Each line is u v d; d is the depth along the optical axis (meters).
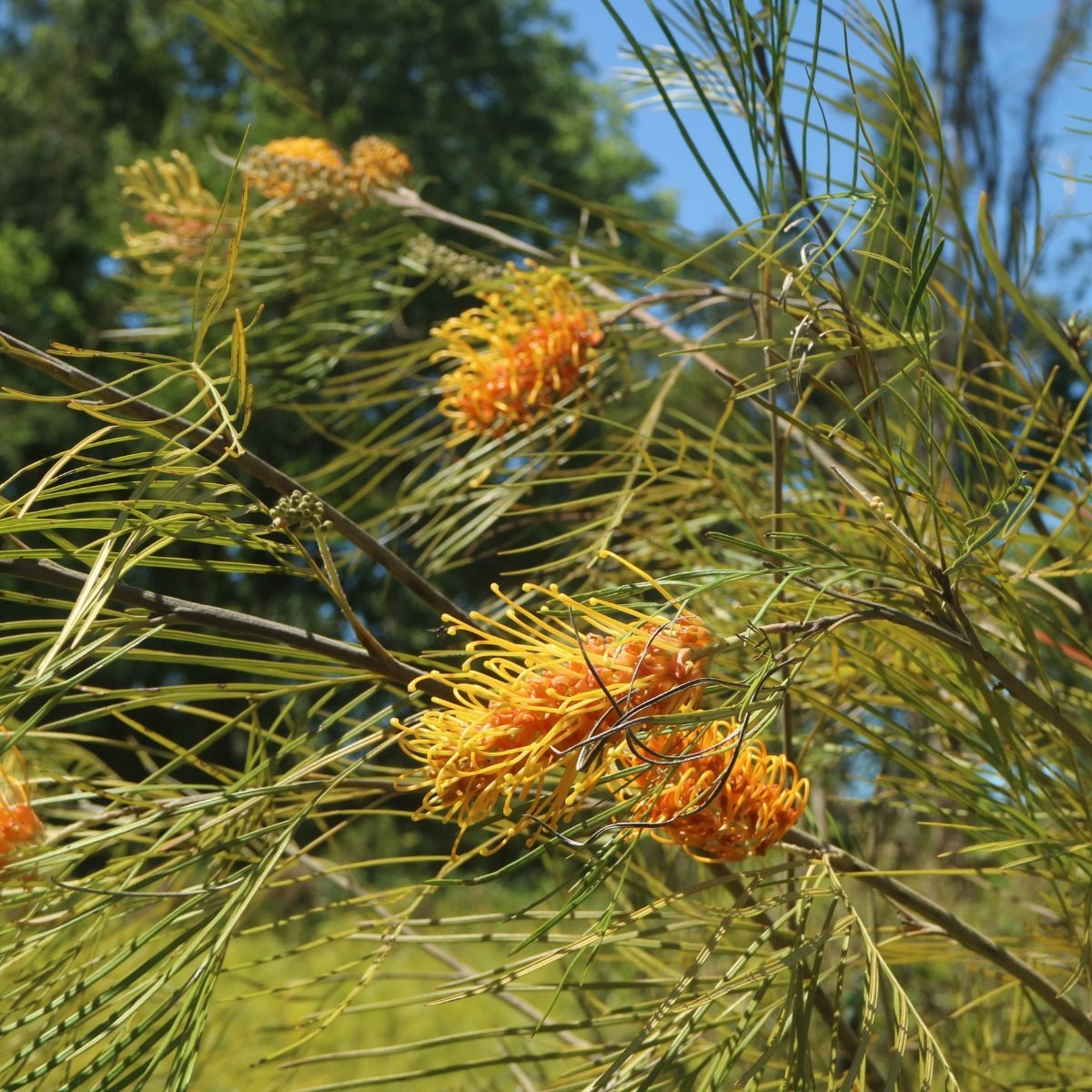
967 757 0.82
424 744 0.61
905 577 0.66
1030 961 0.83
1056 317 0.76
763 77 0.72
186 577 3.63
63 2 7.02
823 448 0.88
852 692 0.80
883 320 0.65
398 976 0.85
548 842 0.59
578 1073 0.72
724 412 0.76
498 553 0.79
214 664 0.64
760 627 0.61
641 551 0.90
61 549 0.60
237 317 0.63
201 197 1.20
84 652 0.58
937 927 0.72
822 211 0.65
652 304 0.93
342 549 1.12
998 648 0.81
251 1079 0.84
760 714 0.59
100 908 0.64
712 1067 0.62
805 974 0.65
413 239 1.12
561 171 6.83
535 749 0.59
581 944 0.62
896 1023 0.62
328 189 1.15
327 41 4.96
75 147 6.39
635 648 0.61
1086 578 0.91
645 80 0.94
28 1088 0.66
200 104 6.85
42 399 0.60
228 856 0.68
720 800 0.63
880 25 0.72
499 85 6.45
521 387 0.89
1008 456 0.64
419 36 5.84
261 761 0.66
